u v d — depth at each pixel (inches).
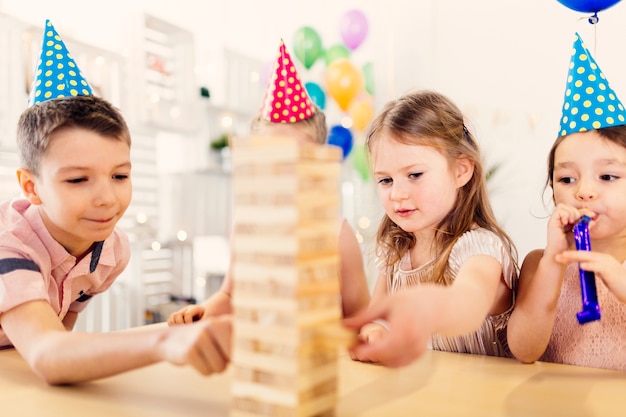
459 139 34.0
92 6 104.3
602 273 25.4
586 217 27.9
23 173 31.7
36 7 95.3
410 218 32.9
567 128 32.0
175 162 114.0
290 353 16.1
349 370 25.1
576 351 34.6
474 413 19.2
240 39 140.9
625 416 19.1
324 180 16.9
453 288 22.5
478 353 36.4
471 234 33.0
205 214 117.3
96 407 20.4
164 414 19.6
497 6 110.0
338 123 128.7
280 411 16.3
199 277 103.9
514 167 108.0
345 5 133.2
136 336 21.1
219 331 18.5
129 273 85.4
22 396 21.8
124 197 31.2
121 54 82.4
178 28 93.4
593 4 45.8
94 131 29.4
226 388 22.7
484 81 111.7
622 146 30.3
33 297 27.0
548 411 19.5
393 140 32.7
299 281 16.0
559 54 104.0
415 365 26.1
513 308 32.9
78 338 23.2
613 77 96.9
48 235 32.9
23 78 67.3
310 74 136.6
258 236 16.5
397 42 121.3
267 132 44.2
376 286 40.4
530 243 105.9
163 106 91.1
